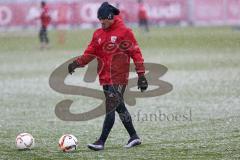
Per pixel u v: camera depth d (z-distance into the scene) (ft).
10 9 451.12
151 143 102.06
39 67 240.94
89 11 456.45
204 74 208.64
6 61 269.44
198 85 181.47
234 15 454.81
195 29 406.82
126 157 91.15
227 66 232.73
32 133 113.60
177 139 105.50
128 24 459.32
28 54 302.45
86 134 112.16
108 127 96.48
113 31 95.40
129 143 98.63
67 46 338.13
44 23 335.06
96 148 95.96
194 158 89.86
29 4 451.94
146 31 399.85
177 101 151.94
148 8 470.80
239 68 225.56
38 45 346.54
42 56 288.30
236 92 165.99
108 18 94.73
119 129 116.26
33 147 98.78
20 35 405.18
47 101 155.94
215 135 108.68
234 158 89.81
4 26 450.71
